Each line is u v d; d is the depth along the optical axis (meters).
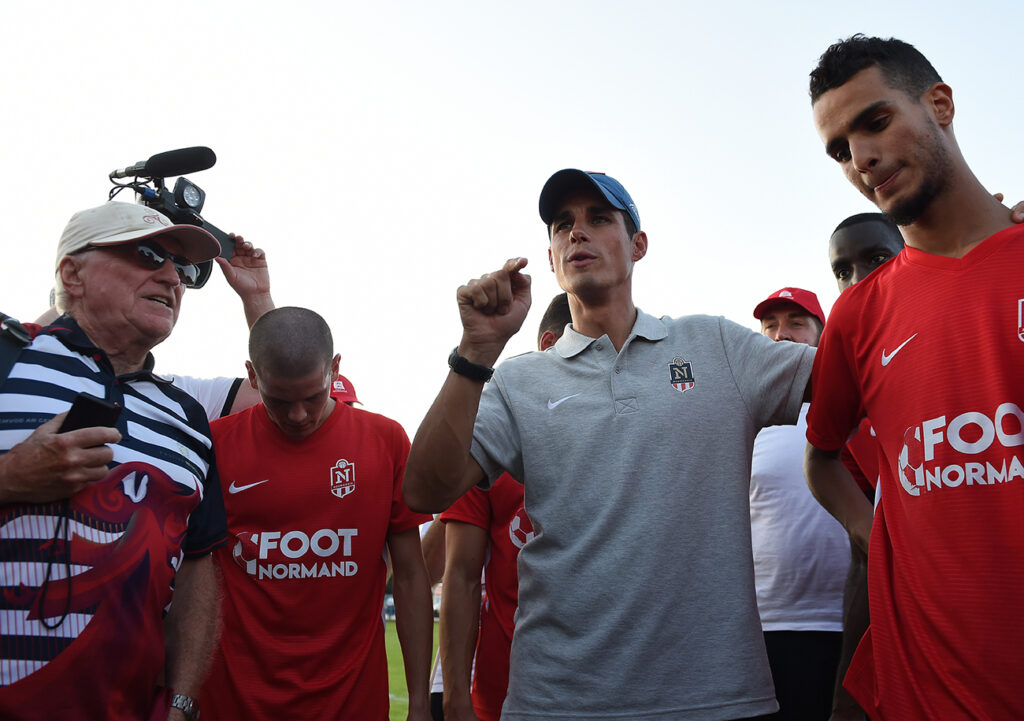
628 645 2.30
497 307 2.32
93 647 2.04
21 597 1.96
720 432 2.51
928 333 2.06
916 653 2.01
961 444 1.94
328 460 3.27
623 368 2.62
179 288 2.57
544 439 2.57
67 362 2.24
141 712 2.23
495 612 3.55
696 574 2.36
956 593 1.91
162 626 2.32
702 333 2.72
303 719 3.01
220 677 3.04
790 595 3.27
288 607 3.09
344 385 3.96
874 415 2.24
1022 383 1.88
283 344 3.03
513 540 3.50
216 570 2.91
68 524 2.04
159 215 2.52
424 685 3.27
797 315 4.04
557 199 2.85
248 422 3.39
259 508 3.18
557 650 2.38
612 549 2.38
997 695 1.81
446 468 2.35
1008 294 1.95
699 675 2.28
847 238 3.52
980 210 2.08
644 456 2.45
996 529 1.86
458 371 2.31
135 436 2.30
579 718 2.29
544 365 2.75
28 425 2.08
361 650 3.16
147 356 2.58
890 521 2.15
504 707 2.51
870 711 2.22
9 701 1.90
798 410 2.57
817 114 2.24
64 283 2.40
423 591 3.39
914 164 2.06
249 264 3.97
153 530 2.25
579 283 2.71
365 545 3.23
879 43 2.17
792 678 3.20
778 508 3.40
